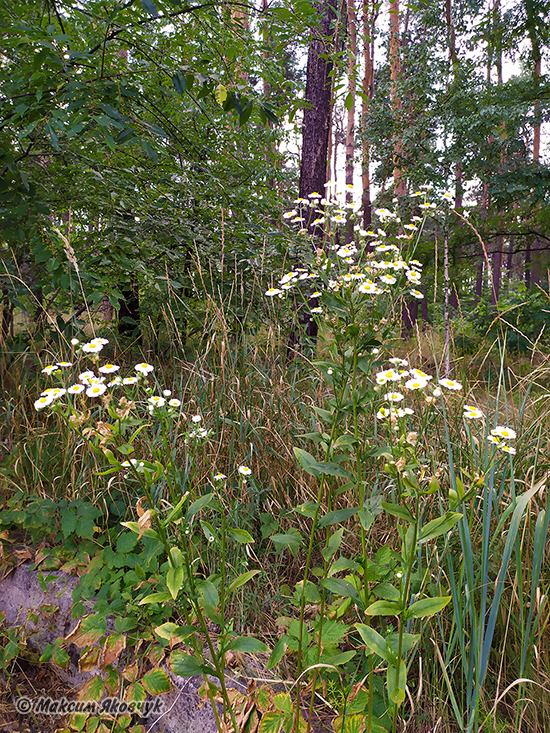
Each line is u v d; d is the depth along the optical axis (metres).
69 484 2.22
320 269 1.48
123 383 1.29
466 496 1.03
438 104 7.27
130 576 1.90
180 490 1.97
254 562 2.11
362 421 2.19
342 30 3.61
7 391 2.59
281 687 1.60
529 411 2.33
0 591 2.07
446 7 8.50
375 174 8.68
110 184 3.10
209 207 3.70
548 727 1.38
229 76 2.49
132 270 2.82
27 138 2.76
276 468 2.38
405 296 1.59
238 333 3.08
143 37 2.95
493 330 5.61
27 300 3.08
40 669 1.92
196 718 1.58
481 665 1.35
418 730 1.45
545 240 6.68
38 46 2.02
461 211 5.63
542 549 1.42
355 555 1.97
